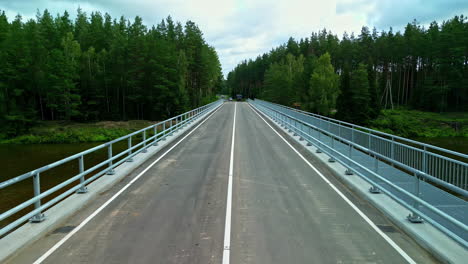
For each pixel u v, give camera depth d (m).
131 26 79.25
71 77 56.09
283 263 5.01
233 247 5.56
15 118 45.56
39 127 49.22
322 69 68.62
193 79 78.50
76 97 55.66
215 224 6.59
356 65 86.75
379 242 5.77
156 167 12.24
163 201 8.12
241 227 6.43
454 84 68.50
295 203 7.95
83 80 60.84
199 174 11.05
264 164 12.70
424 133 52.84
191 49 75.31
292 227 6.44
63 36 69.38
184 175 10.92
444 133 52.41
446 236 5.70
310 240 5.84
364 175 9.67
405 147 7.46
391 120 59.12
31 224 6.34
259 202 8.02
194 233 6.15
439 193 6.12
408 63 84.19
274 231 6.24
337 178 10.55
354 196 8.55
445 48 70.94
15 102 49.25
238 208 7.57
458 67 70.31
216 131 24.31
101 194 8.77
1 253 5.21
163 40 66.50
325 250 5.45
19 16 73.31
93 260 5.14
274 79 94.31
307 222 6.71
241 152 15.45
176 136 20.75
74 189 7.90
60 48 65.38
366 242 5.77
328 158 13.23
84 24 83.00
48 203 6.81
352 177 10.02
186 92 68.81
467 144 42.69
